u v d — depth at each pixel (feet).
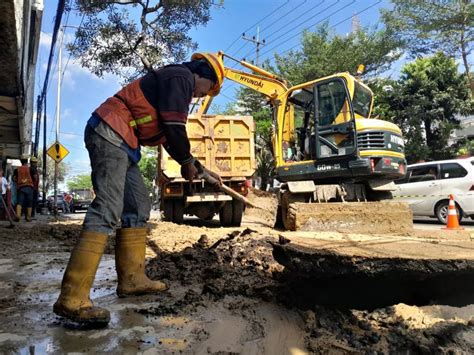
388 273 8.70
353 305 9.66
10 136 41.83
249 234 17.89
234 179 30.53
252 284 10.97
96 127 8.87
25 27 24.17
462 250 9.48
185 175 9.95
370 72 78.02
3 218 37.37
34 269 13.71
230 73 35.06
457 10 56.70
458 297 9.59
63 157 59.41
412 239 12.26
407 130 78.28
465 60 60.80
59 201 85.87
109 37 38.58
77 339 7.55
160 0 38.86
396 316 8.86
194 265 13.30
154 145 9.89
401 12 59.88
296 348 7.48
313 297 9.71
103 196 8.65
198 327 8.26
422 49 63.52
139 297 10.19
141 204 10.36
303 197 28.14
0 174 36.86
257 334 8.03
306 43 80.43
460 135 97.91
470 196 35.14
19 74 25.18
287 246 9.75
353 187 28.48
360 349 7.39
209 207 31.68
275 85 34.12
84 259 8.29
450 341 7.56
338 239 11.64
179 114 9.01
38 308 9.34
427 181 37.73
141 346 7.30
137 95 9.11
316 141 28.76
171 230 24.56
